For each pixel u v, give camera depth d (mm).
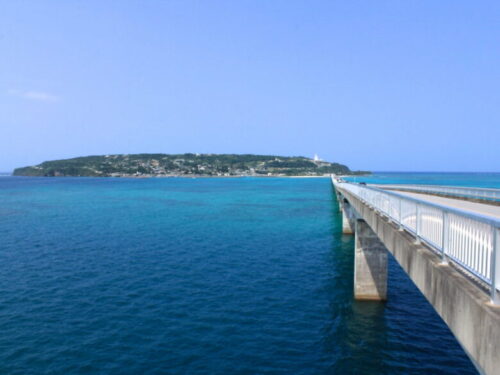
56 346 14805
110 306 18812
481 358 5035
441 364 14109
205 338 15625
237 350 14750
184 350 14664
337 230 42906
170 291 21109
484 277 5453
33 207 68375
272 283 22938
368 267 20266
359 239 20312
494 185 107438
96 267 26062
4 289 21266
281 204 75875
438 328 16969
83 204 74875
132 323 16891
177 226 45406
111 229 42875
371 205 16375
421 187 36656
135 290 21219
